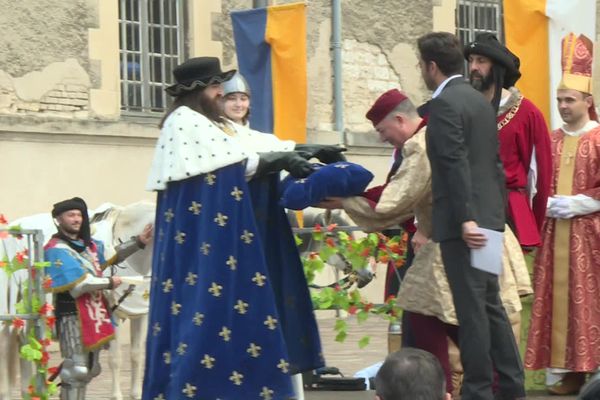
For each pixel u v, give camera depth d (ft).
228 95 41.29
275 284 35.29
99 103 74.28
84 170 73.15
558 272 46.65
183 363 33.86
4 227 44.34
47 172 71.72
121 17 76.13
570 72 47.14
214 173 34.32
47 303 44.91
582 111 47.06
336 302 44.60
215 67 35.45
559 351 46.57
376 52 88.63
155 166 34.96
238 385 33.78
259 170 34.55
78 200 46.44
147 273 52.31
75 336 45.73
